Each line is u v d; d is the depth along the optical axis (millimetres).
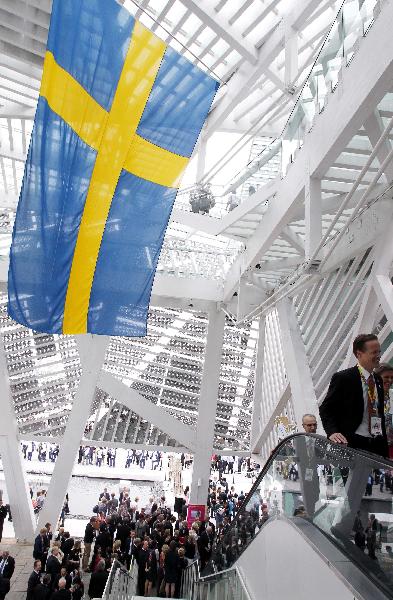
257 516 5141
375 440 3344
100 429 18312
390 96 6488
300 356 13000
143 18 11133
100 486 23531
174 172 7301
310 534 3518
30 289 6484
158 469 26359
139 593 11078
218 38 11273
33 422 17594
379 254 8492
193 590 8867
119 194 6980
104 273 6945
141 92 7020
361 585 2715
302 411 12078
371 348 3338
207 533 12383
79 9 6484
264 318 18172
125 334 7004
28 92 13125
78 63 6531
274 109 14141
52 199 6570
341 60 6738
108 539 12594
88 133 6715
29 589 9781
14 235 6406
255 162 11273
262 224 11445
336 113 6832
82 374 17422
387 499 2512
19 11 10617
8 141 14844
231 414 19219
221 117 13555
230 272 16109
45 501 17250
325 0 9648
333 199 9062
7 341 17141
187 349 18438
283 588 4012
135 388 18500
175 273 17141
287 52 10234
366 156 7883
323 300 11938
